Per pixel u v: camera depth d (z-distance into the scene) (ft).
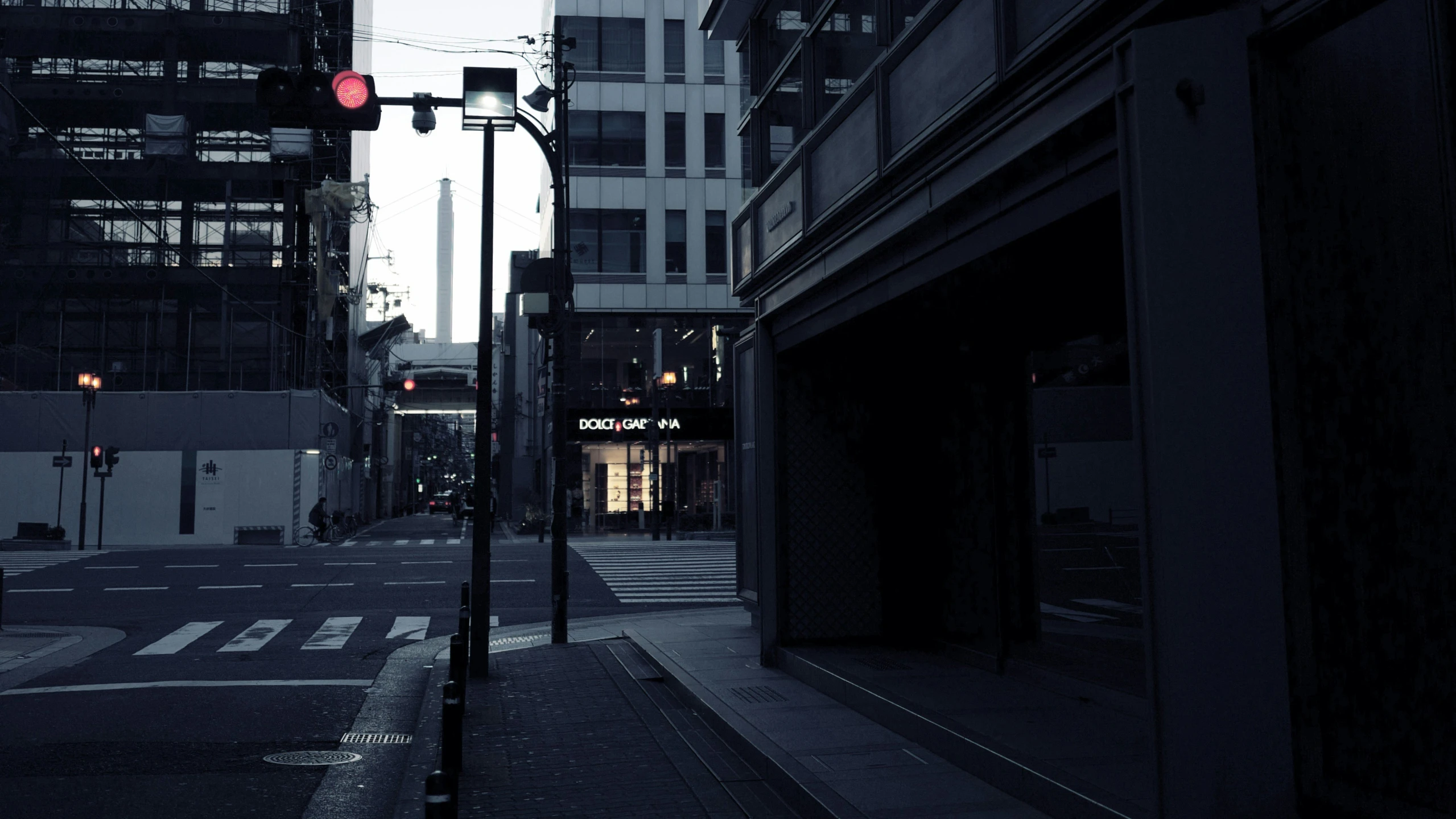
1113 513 23.71
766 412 34.78
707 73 138.92
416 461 363.56
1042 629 26.76
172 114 138.10
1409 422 12.50
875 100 26.09
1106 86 16.33
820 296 30.94
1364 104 13.10
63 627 50.31
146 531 123.85
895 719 24.13
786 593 34.27
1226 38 14.29
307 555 94.73
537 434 197.57
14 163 128.88
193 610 56.49
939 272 23.21
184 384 136.46
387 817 20.18
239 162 137.18
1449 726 11.96
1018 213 19.62
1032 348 27.48
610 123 136.77
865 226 26.50
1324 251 13.76
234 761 24.66
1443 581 12.06
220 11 140.05
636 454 152.46
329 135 150.71
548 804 20.38
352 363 180.04
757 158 38.65
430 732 26.91
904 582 34.99
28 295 128.88
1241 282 14.05
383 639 46.96
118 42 139.03
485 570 35.35
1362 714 13.16
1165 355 14.01
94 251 134.82
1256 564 13.75
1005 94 19.44
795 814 19.56
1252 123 14.28
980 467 29.94
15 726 28.58
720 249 136.87
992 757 19.40
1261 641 13.69
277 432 127.13
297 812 20.56
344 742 26.84
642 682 34.12
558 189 45.96
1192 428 13.89
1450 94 11.80
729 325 139.33
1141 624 22.54
